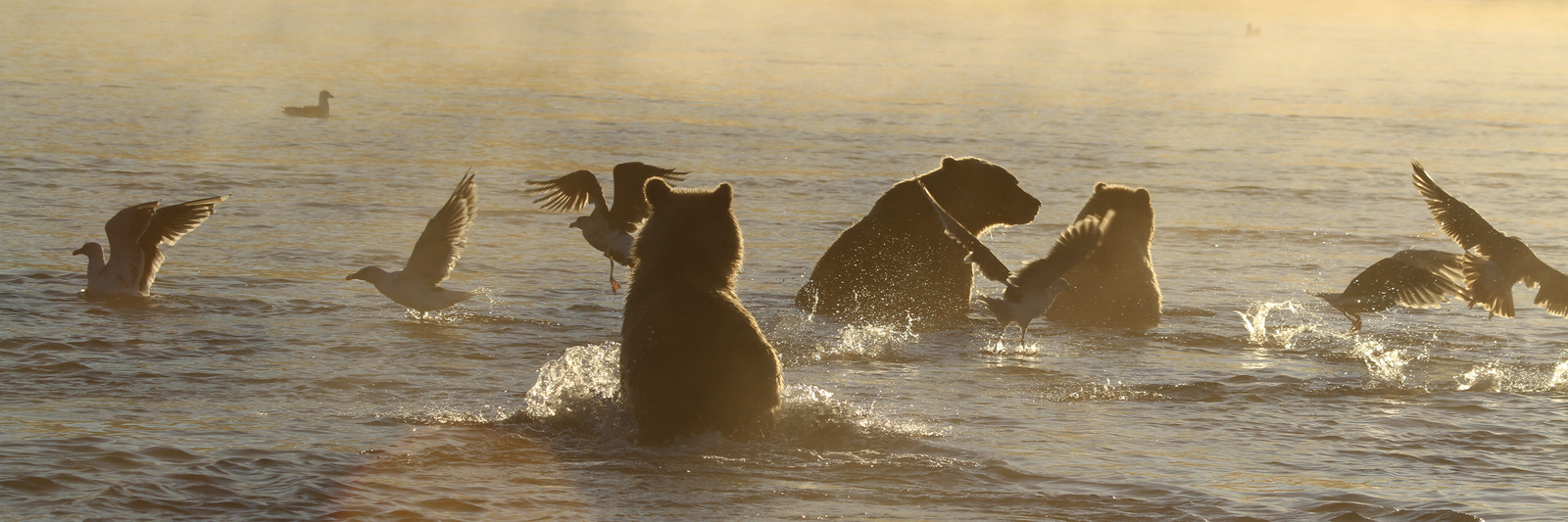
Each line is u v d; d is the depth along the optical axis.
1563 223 25.36
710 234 10.06
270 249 18.50
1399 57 106.00
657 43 95.25
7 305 13.90
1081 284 15.52
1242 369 12.61
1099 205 16.14
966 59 86.62
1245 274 19.25
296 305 14.66
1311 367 12.80
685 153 34.03
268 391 10.62
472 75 60.16
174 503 7.43
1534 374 12.52
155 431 9.13
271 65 61.91
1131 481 8.42
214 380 10.91
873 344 13.78
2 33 70.00
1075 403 10.98
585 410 10.12
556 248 19.86
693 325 9.41
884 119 45.28
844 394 11.09
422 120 39.94
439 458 8.62
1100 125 45.62
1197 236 22.92
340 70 60.81
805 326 14.93
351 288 15.92
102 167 26.48
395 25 107.25
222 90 47.28
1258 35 143.12
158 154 29.31
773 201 26.00
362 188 25.56
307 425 9.50
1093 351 13.60
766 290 17.27
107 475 7.93
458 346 12.77
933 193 16.42
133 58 60.34
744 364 9.36
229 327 13.24
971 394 11.26
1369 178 32.75
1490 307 10.06
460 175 28.25
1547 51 120.56
